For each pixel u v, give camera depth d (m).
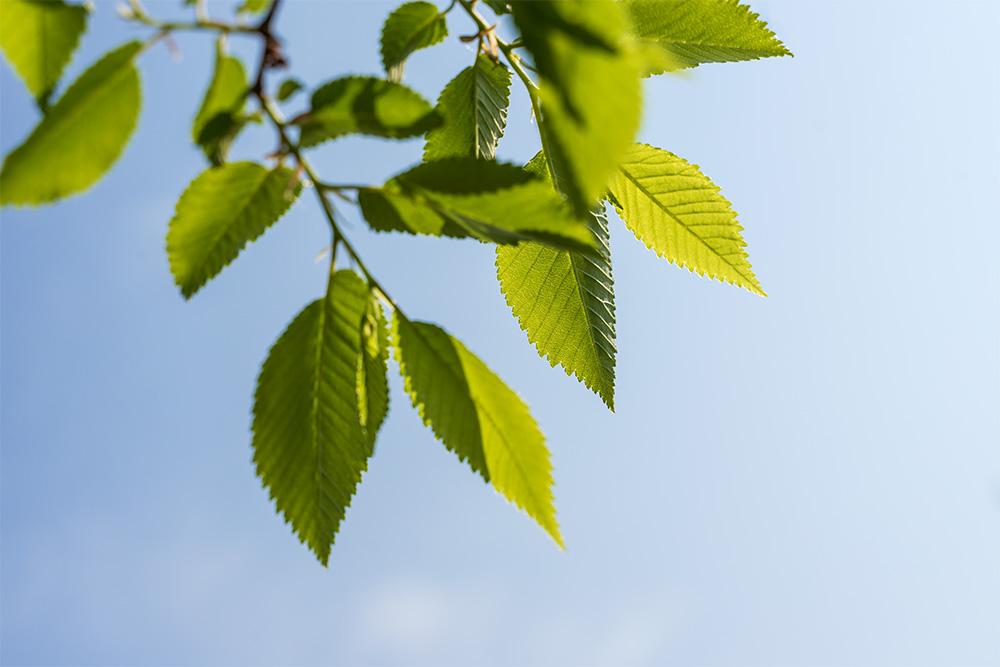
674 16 0.78
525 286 0.80
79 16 0.65
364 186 0.67
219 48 0.64
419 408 0.69
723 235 0.80
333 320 0.69
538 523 0.69
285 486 0.69
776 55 0.78
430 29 0.73
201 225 0.67
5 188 0.64
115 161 0.65
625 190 0.80
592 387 0.80
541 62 0.61
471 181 0.67
